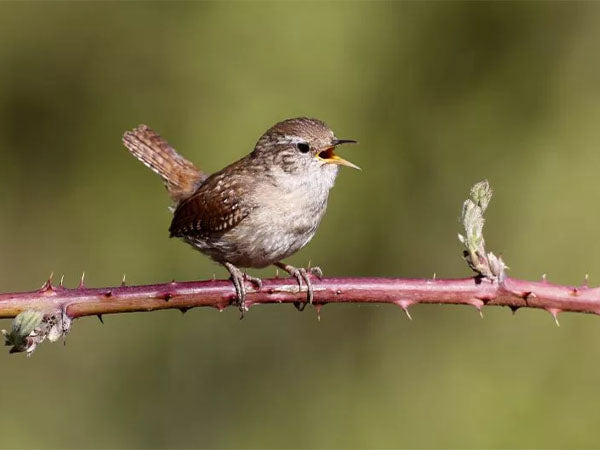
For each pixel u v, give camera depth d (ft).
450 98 40.42
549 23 40.73
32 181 41.68
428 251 39.55
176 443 38.19
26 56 41.47
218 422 38.32
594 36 40.40
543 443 33.40
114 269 40.42
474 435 34.04
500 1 40.63
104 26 41.09
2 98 41.52
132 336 39.96
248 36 39.93
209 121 39.60
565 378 34.63
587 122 39.42
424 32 40.68
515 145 39.88
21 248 41.42
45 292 16.06
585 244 37.35
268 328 39.58
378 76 40.09
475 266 15.93
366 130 39.81
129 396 39.24
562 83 40.40
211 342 39.63
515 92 40.40
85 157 41.24
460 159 39.86
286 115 39.32
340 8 39.91
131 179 40.60
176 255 39.78
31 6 41.11
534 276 37.73
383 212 39.68
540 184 38.88
